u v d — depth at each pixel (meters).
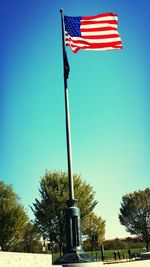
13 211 46.19
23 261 8.03
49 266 9.21
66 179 42.28
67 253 11.84
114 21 15.58
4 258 7.36
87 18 15.45
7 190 48.41
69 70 14.28
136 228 62.41
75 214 12.21
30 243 54.84
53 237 41.91
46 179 42.25
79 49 15.10
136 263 14.61
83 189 41.94
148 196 62.78
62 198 40.97
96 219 48.78
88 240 51.09
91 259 11.82
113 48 15.26
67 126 13.66
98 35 15.34
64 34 14.83
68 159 13.25
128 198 63.47
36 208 41.91
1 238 46.25
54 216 41.25
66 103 13.95
